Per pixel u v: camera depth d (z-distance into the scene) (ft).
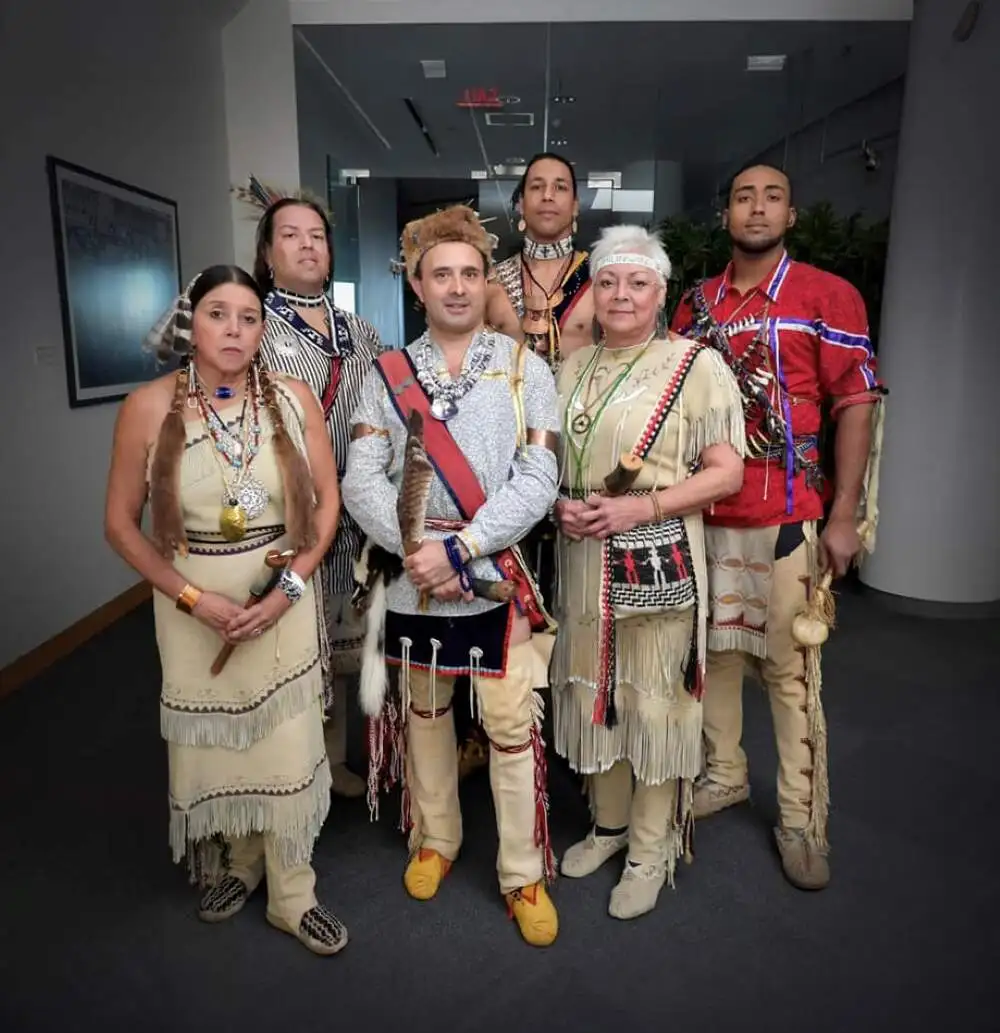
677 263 15.29
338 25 17.63
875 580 14.40
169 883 6.88
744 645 6.91
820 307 6.41
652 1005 5.56
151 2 14.73
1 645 10.73
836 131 17.34
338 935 6.06
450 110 18.95
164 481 5.32
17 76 11.05
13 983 5.76
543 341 7.44
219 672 5.65
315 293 7.17
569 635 6.21
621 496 5.85
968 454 13.26
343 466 7.02
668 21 16.90
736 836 7.50
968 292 12.92
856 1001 5.58
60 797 8.21
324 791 6.12
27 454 11.34
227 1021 5.43
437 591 5.61
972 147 12.66
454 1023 5.41
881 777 8.54
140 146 14.49
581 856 6.95
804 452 6.58
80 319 12.57
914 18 13.35
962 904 6.57
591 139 18.94
